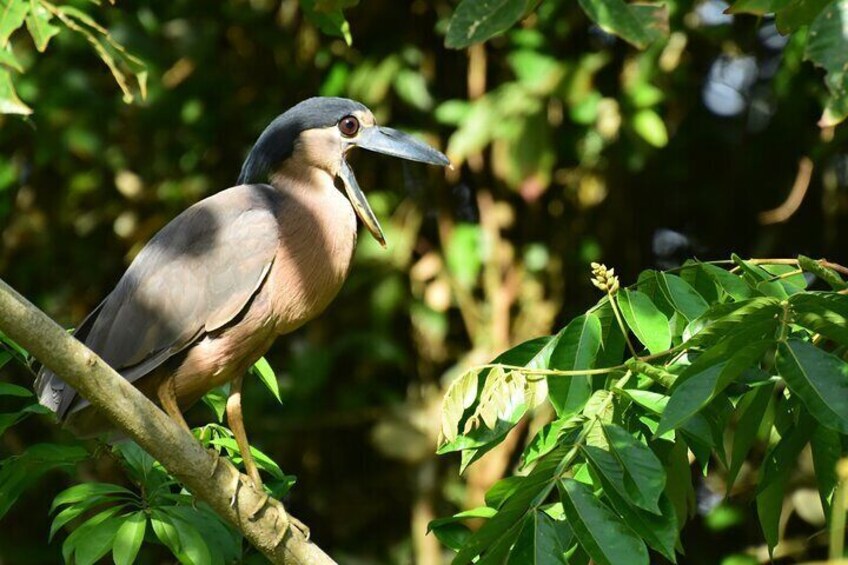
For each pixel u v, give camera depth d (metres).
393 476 11.34
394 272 10.88
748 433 5.48
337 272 6.97
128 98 6.63
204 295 6.58
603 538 4.78
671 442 5.65
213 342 6.59
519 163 10.22
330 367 11.09
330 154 7.20
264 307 6.68
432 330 10.80
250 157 7.38
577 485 4.90
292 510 11.56
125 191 11.49
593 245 11.02
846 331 4.86
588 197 10.87
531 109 10.27
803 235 11.38
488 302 10.90
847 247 11.29
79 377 5.21
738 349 4.78
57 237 11.85
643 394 5.23
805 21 5.18
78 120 11.25
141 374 6.59
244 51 11.52
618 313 5.57
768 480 5.50
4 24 6.24
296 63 11.36
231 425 6.54
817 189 11.32
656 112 10.86
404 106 11.23
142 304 6.65
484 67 10.70
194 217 6.90
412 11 11.07
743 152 11.38
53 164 11.74
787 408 5.69
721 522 10.52
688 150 11.41
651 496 4.82
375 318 10.81
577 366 5.55
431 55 11.07
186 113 11.40
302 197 7.02
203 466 5.57
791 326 5.08
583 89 10.26
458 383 5.48
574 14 10.56
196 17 11.45
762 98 11.17
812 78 10.77
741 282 5.61
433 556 10.86
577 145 10.64
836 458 5.36
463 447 5.62
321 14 7.61
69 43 11.17
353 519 11.46
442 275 10.91
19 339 5.11
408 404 11.09
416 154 7.29
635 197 11.26
